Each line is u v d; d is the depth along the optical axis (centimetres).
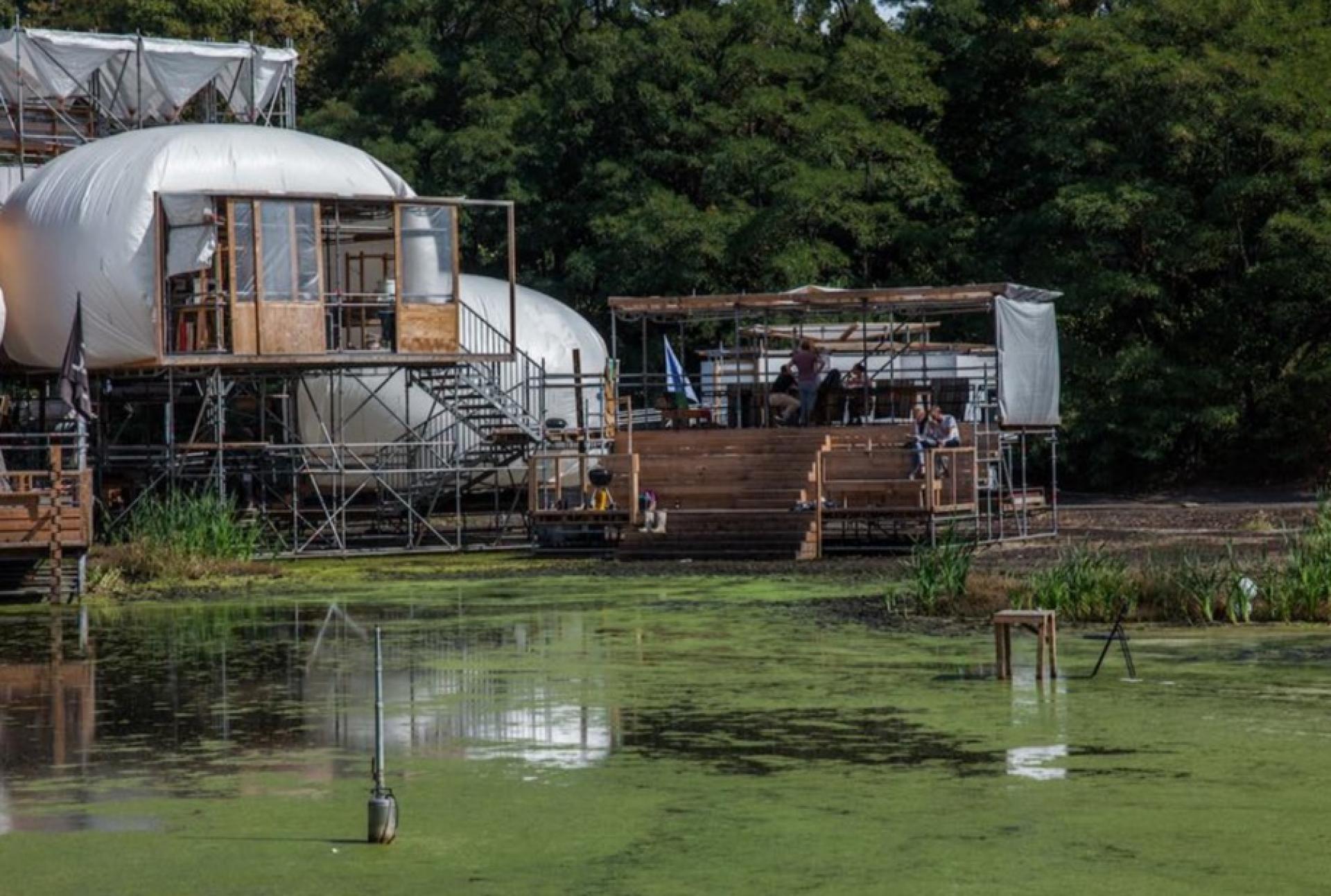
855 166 9069
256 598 4888
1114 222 8038
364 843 2158
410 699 3159
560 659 3606
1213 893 1917
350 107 9794
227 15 10881
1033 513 6931
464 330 7206
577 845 2130
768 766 2547
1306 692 3077
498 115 9375
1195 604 4078
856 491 5825
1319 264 7981
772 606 4453
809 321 8644
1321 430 8244
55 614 4569
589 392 7550
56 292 6006
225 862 2078
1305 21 8519
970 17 9594
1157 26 8494
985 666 3422
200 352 5872
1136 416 8238
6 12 10881
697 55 9456
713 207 9056
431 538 6794
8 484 5484
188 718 3011
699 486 6094
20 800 2408
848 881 1972
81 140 7631
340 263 6731
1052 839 2130
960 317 8719
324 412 6800
